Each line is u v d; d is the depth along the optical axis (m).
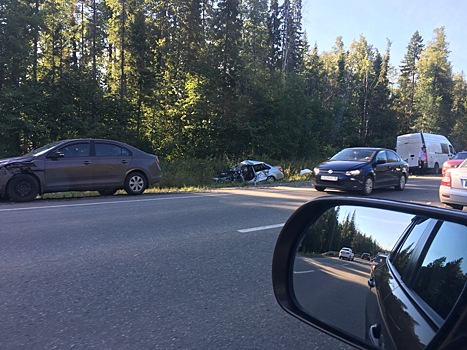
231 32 31.67
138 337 3.17
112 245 5.76
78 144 10.97
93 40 35.09
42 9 28.53
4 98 23.86
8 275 4.48
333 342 3.16
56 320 3.42
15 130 24.06
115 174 11.35
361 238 2.41
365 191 12.16
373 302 2.25
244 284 4.37
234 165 23.36
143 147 28.72
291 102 34.75
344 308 2.39
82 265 4.86
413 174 25.73
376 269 2.29
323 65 59.50
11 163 9.90
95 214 8.15
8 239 6.00
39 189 10.20
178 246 5.82
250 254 5.50
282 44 50.31
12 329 3.24
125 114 28.88
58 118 26.23
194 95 29.94
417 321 1.71
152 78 30.39
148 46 31.59
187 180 18.44
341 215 2.53
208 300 3.93
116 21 32.44
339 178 11.98
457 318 1.46
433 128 58.28
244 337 3.23
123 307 3.72
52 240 5.97
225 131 30.69
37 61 29.73
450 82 63.94
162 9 34.47
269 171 19.66
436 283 1.73
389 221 2.28
